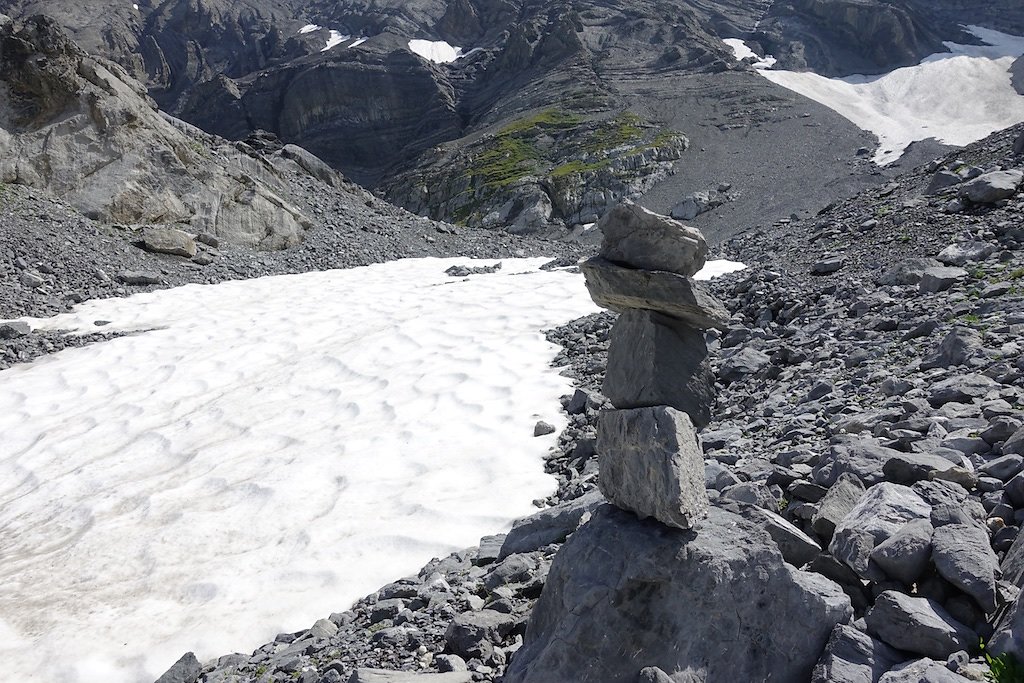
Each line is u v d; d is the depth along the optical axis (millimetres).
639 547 5805
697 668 5547
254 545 11469
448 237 52625
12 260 31844
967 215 20906
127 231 38219
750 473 8711
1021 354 10336
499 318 23859
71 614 10258
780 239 30016
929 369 11312
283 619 9461
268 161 51438
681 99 171500
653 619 5656
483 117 197875
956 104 177750
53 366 22766
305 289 33281
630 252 6039
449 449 14125
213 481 13781
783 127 153250
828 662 5309
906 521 6379
